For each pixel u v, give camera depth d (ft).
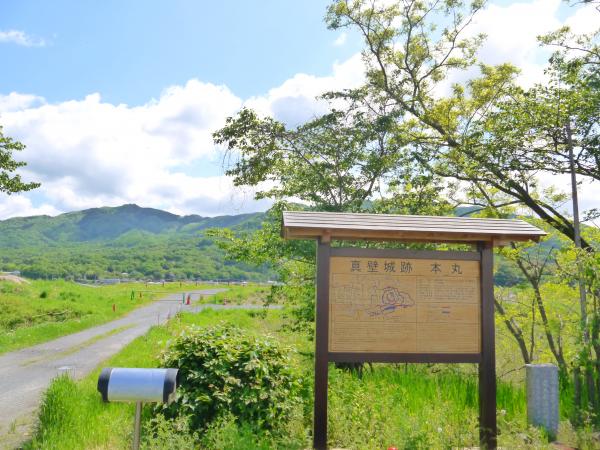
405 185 50.31
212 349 23.45
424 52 55.36
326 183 49.42
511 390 29.40
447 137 50.42
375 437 21.42
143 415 22.86
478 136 45.24
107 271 475.72
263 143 50.03
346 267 22.31
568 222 41.52
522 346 41.09
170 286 259.80
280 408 22.70
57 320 92.22
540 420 22.84
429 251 22.84
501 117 42.39
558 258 36.37
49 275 433.48
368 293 22.29
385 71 55.31
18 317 85.51
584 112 37.09
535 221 42.65
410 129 55.88
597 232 39.22
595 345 24.29
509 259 40.75
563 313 34.91
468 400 27.50
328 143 49.67
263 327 85.35
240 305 150.20
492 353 22.40
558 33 39.19
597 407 24.17
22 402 34.96
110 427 22.52
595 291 24.98
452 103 53.11
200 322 91.20
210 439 19.83
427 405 24.52
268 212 53.06
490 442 21.44
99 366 48.16
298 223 21.45
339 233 22.00
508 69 52.39
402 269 22.61
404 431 20.66
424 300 22.56
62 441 21.67
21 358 54.75
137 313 118.21
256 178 50.98
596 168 40.09
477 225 22.90
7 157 95.14
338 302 22.11
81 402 26.37
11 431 27.30
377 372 36.55
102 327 86.89
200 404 21.71
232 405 22.06
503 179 44.29
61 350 60.64
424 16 53.98
